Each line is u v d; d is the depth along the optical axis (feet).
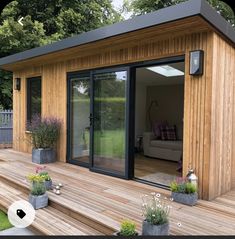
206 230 9.40
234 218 10.44
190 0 10.36
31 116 23.65
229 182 14.10
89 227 10.27
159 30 12.28
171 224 9.84
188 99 12.92
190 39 12.76
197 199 12.14
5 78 37.96
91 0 41.34
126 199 12.16
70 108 19.52
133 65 15.23
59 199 12.05
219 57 12.55
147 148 23.53
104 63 16.63
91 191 13.21
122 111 15.69
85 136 18.34
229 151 13.97
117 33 13.07
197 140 12.62
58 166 18.57
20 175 15.92
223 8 23.59
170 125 25.41
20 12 37.68
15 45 35.24
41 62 21.08
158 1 36.32
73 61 18.90
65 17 38.73
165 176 16.14
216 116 12.56
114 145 16.11
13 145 25.89
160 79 24.32
